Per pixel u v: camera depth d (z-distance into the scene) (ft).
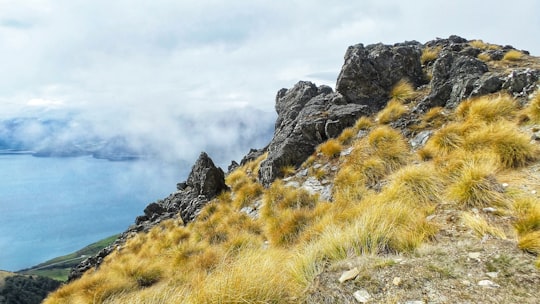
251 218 41.27
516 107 32.01
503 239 15.34
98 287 32.48
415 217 20.17
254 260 17.93
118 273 36.04
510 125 28.68
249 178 61.11
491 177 22.02
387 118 43.98
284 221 32.55
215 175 61.16
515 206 18.45
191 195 69.31
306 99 69.21
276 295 14.05
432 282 12.34
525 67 43.34
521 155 23.76
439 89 42.16
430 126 37.68
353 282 13.69
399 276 13.25
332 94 59.00
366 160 35.60
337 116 49.06
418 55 55.36
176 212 76.95
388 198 24.91
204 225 45.73
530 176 21.53
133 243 62.59
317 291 13.91
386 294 12.28
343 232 19.57
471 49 55.26
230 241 33.60
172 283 27.58
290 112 67.77
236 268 16.19
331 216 26.48
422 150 32.24
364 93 53.72
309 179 41.52
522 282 11.30
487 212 19.15
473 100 35.76
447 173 25.23
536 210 16.44
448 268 13.14
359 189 31.55
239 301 13.69
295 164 48.42
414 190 24.84
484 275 12.17
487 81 36.94
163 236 54.85
